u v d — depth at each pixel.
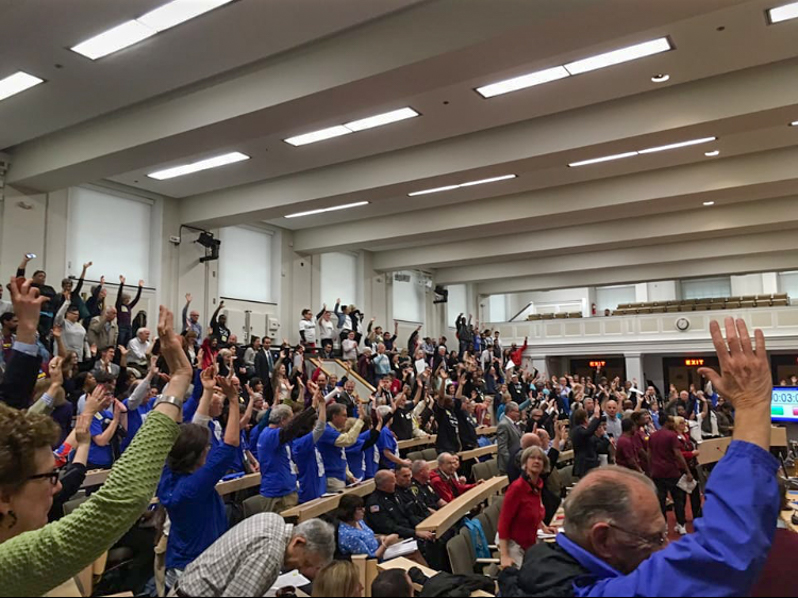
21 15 5.80
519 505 3.75
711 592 1.04
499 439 6.56
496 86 7.38
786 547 1.78
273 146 9.28
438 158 9.75
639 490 1.43
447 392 11.60
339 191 10.63
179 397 1.53
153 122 7.89
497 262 17.94
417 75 6.27
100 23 5.97
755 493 1.07
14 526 1.46
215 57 6.61
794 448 6.89
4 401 1.53
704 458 6.36
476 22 5.71
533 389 14.20
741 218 12.57
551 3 5.37
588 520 1.42
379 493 4.76
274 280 14.71
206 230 12.77
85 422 2.51
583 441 7.20
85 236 10.80
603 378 17.80
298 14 5.89
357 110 7.07
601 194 11.46
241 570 2.00
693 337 19.27
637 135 8.16
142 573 3.57
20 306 1.55
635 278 18.08
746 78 7.56
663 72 7.04
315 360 13.09
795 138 9.10
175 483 2.78
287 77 6.83
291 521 3.99
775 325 18.05
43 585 1.34
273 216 11.88
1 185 9.30
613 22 5.38
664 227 13.39
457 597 2.71
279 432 4.43
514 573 1.56
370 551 3.99
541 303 28.19
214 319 11.51
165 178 10.88
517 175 10.77
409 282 19.61
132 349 9.32
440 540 4.49
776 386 9.73
